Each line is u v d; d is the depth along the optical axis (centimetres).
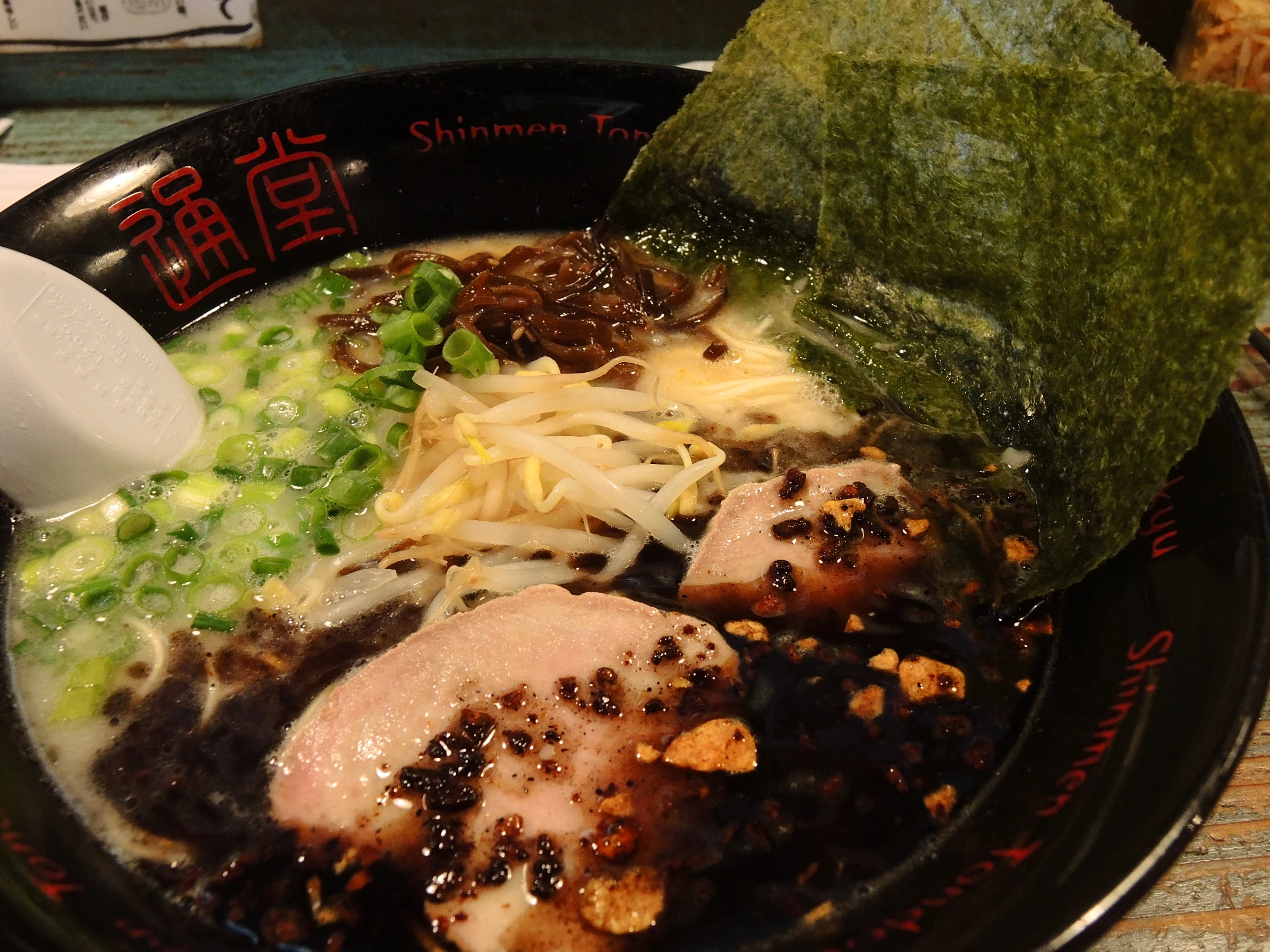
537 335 22
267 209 23
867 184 21
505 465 20
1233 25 25
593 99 24
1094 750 15
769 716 17
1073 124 18
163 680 17
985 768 16
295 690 17
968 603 18
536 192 25
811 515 20
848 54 21
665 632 18
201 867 15
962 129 19
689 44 30
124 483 20
